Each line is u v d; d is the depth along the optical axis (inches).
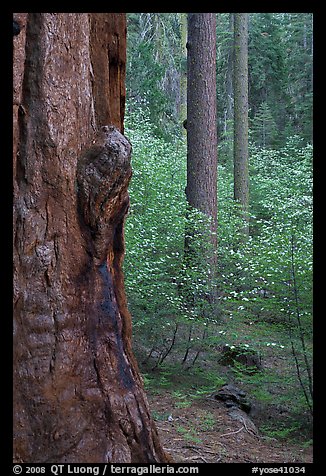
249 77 877.8
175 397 212.5
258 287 250.7
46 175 104.9
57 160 105.6
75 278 105.9
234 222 410.3
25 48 104.6
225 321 275.0
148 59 626.2
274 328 252.7
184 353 274.4
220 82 917.2
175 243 292.2
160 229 299.7
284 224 275.7
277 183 599.2
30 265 102.2
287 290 221.9
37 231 103.3
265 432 189.5
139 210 326.6
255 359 255.3
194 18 382.9
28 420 98.3
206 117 381.1
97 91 117.9
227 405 206.5
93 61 117.3
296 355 233.5
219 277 284.5
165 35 706.8
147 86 615.8
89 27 116.0
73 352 103.3
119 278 118.9
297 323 224.5
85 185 107.2
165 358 266.8
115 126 124.6
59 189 105.5
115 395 106.1
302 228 261.4
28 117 104.7
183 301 262.4
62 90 106.9
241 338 269.4
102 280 109.4
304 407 207.0
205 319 261.3
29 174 104.0
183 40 733.3
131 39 668.1
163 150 513.7
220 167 682.2
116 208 110.1
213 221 342.6
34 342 100.5
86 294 107.0
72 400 101.8
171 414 189.9
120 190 109.3
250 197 601.6
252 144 787.4
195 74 382.0
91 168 107.7
